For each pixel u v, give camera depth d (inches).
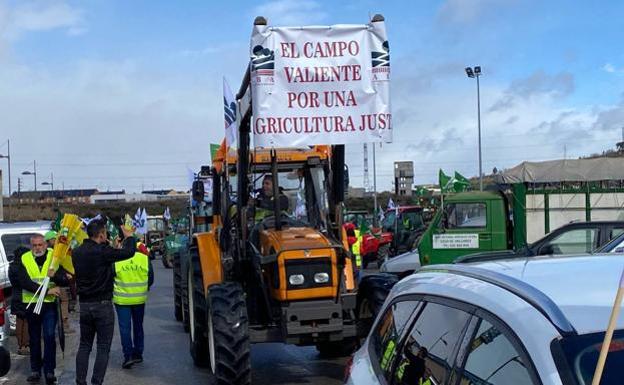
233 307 279.1
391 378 126.6
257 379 326.0
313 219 333.1
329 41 269.1
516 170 991.0
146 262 374.9
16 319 411.2
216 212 373.7
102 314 292.7
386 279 299.6
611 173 937.5
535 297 94.7
